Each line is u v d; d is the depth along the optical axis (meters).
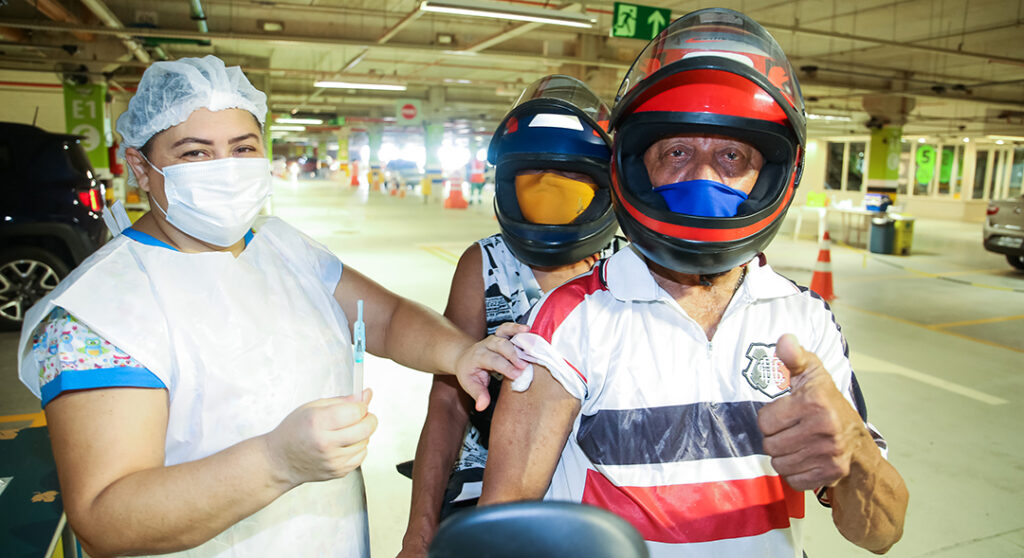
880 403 3.80
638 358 0.84
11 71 15.41
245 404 0.88
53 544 1.03
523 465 0.82
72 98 11.92
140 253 0.88
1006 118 19.03
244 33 11.07
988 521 2.51
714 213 0.80
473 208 19.09
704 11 0.86
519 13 7.48
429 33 12.80
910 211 23.55
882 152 16.94
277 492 0.76
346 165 37.94
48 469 1.26
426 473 1.20
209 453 0.87
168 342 0.84
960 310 6.37
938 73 15.60
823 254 6.80
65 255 5.25
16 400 3.78
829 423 0.67
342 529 1.03
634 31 8.20
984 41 11.71
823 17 10.30
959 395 3.95
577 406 0.85
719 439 0.84
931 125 20.52
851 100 19.42
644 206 0.82
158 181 0.90
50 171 5.15
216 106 0.89
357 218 15.00
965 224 19.22
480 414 1.27
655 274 0.91
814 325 0.89
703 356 0.85
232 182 0.89
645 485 0.82
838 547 2.34
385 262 8.49
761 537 0.84
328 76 16.39
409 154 32.53
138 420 0.79
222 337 0.88
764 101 0.78
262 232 1.08
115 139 13.22
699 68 0.77
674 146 0.84
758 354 0.86
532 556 0.39
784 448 0.70
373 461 2.98
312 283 1.08
